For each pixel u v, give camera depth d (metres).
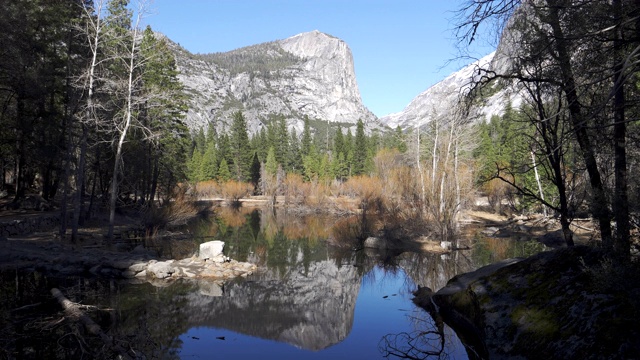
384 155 47.22
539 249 21.83
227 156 75.19
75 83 19.19
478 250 21.81
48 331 8.42
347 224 29.38
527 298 7.15
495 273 8.70
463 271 16.53
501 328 6.99
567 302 6.25
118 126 21.17
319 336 9.21
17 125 20.69
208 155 72.06
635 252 6.18
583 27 5.78
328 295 13.05
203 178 69.50
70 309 9.86
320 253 21.09
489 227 32.16
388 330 9.68
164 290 12.76
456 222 25.20
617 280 5.60
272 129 89.06
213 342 8.77
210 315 10.59
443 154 26.91
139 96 22.34
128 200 33.09
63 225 18.77
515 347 6.38
